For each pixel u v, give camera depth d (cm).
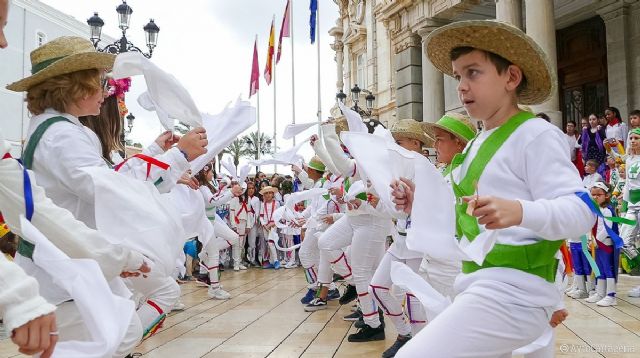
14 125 2589
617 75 1324
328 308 681
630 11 1304
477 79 210
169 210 228
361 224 497
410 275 230
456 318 187
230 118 300
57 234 195
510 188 196
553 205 173
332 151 486
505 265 194
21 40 2614
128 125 1221
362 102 2381
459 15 1530
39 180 230
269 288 887
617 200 858
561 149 188
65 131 229
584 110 1473
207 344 492
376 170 259
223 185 790
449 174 249
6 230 467
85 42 253
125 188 218
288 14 2003
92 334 164
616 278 662
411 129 448
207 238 540
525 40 199
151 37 991
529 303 189
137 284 305
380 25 2394
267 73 2192
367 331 502
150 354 457
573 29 1499
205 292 847
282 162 581
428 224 198
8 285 139
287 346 482
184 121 259
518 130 198
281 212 809
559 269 252
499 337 186
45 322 142
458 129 355
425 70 1559
